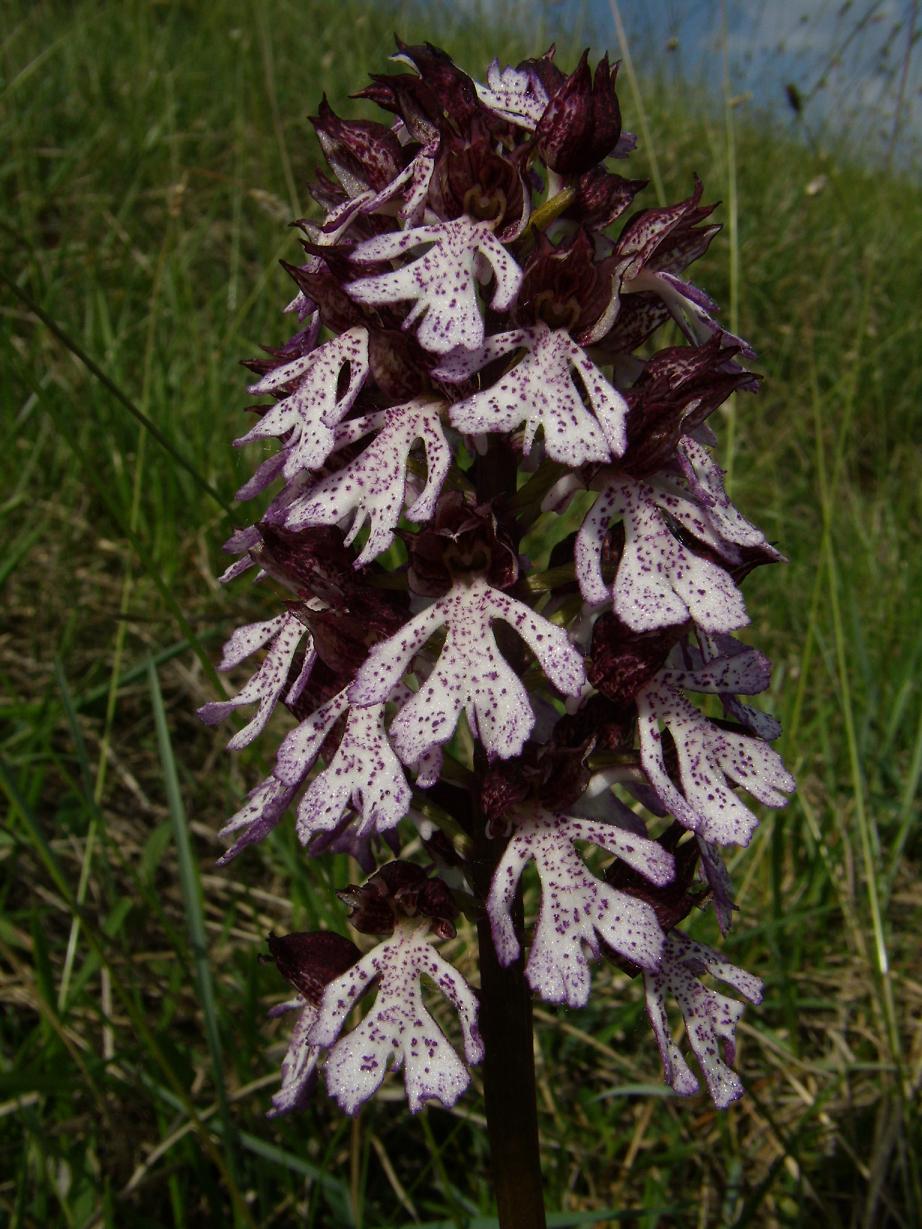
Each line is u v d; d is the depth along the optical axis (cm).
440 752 11
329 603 12
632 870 12
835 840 23
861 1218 18
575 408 11
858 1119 19
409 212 12
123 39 50
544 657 11
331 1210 17
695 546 12
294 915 20
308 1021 13
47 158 41
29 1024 19
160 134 42
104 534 28
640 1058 20
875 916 18
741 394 38
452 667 11
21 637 26
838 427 37
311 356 12
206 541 27
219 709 13
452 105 11
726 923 12
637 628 11
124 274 35
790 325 40
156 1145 18
